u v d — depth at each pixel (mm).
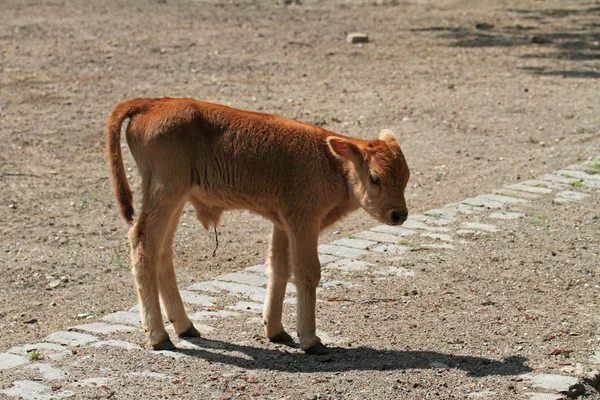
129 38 27656
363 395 8180
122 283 11891
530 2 37625
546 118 20469
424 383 8438
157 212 9195
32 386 8297
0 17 30141
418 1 37594
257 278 11828
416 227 13852
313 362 9016
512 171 16797
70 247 13203
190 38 28094
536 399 8117
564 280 11602
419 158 17719
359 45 28328
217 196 9359
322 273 11891
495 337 9711
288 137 9188
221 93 21812
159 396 8117
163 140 9094
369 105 21344
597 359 9102
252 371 8773
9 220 14188
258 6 35062
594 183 15977
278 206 9227
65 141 18141
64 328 10320
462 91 22891
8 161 16875
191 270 12297
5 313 10828
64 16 30750
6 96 21016
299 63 25562
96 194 15570
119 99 21078
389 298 10992
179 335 9758
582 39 29906
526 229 13648
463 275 11805
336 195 9258
